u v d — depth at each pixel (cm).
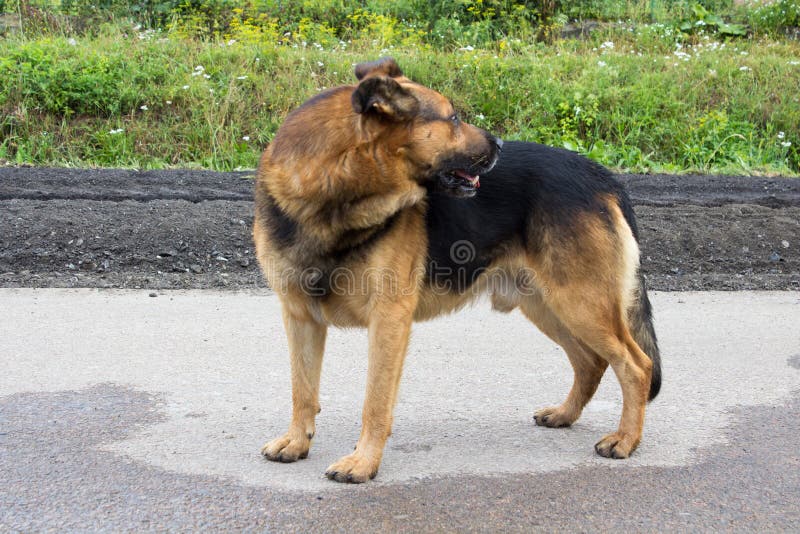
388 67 396
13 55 1261
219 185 962
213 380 480
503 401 466
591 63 1416
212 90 1231
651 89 1354
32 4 1567
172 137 1187
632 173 1178
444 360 532
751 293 693
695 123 1311
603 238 398
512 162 411
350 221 352
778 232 836
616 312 402
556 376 507
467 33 1586
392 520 319
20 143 1140
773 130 1327
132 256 721
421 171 367
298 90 1283
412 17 1716
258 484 349
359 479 352
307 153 351
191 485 346
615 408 466
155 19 1630
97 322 575
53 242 727
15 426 402
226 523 313
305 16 1652
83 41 1386
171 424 414
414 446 399
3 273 676
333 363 521
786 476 367
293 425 384
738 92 1390
